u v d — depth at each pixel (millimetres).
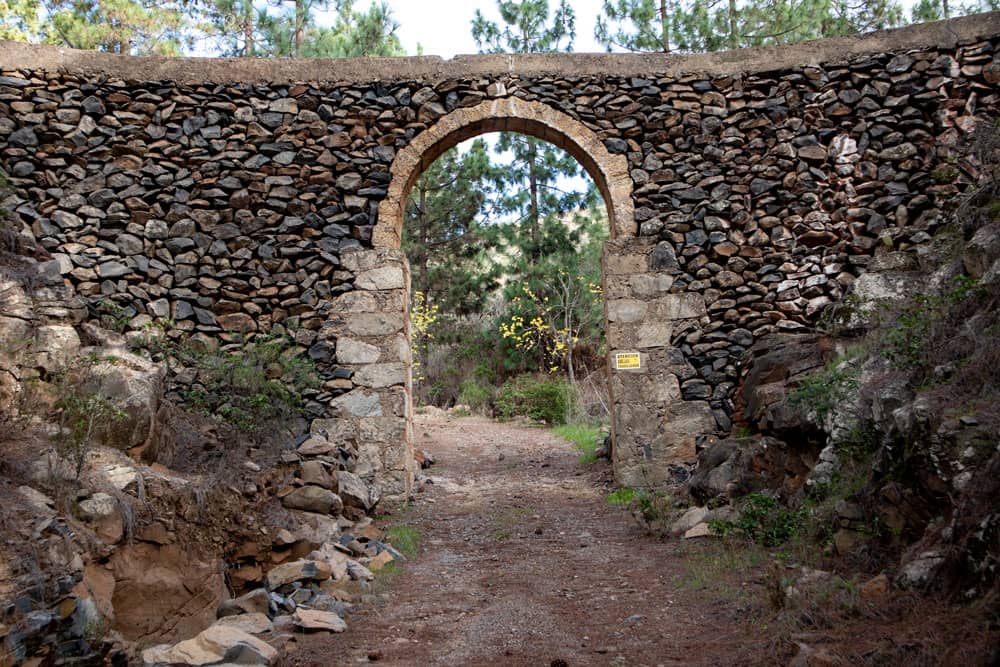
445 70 7957
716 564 4988
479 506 7477
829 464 5301
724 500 6238
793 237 7789
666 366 7695
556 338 16719
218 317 7547
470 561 5707
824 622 3580
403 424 7469
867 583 3764
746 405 7250
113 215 7539
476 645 3957
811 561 4559
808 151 7863
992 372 4180
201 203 7680
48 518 3836
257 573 5117
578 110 7969
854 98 7922
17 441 4523
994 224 5598
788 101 7961
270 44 14781
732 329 7727
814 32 13414
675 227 7852
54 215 7461
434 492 8078
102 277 7441
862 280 7074
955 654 2916
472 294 19125
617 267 7816
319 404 7477
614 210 7895
